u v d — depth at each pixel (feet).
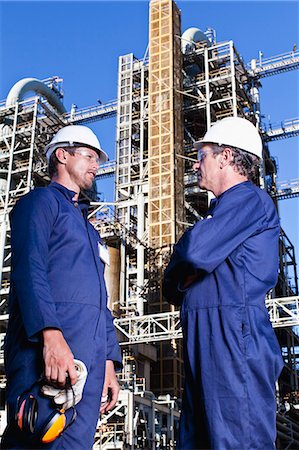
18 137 168.76
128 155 172.04
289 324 118.42
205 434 14.53
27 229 15.28
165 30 171.94
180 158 157.58
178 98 165.07
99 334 15.96
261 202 16.35
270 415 14.40
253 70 179.42
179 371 133.49
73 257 16.02
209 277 15.46
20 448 14.10
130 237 151.94
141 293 142.72
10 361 15.03
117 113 179.01
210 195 159.84
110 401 17.63
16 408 14.14
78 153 17.85
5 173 167.43
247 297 15.16
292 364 165.37
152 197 152.46
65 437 14.69
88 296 15.85
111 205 154.30
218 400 14.37
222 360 14.56
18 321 15.21
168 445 102.22
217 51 170.71
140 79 183.32
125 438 92.58
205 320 15.15
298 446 139.74
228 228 15.43
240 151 16.98
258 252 15.76
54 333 14.06
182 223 149.38
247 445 14.01
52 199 16.31
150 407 101.04
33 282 14.46
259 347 14.70
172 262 15.74
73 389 14.21
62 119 183.11
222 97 168.76
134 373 121.49
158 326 136.05
